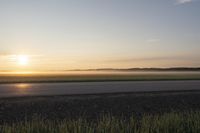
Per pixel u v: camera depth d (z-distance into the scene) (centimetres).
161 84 3148
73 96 1752
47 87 2536
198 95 1880
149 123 773
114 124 775
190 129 728
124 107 1455
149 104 1545
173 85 2947
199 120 782
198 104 1611
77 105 1457
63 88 2405
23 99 1605
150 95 1814
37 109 1361
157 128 700
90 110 1371
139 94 1881
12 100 1562
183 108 1488
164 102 1606
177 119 785
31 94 1848
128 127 754
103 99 1625
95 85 2889
